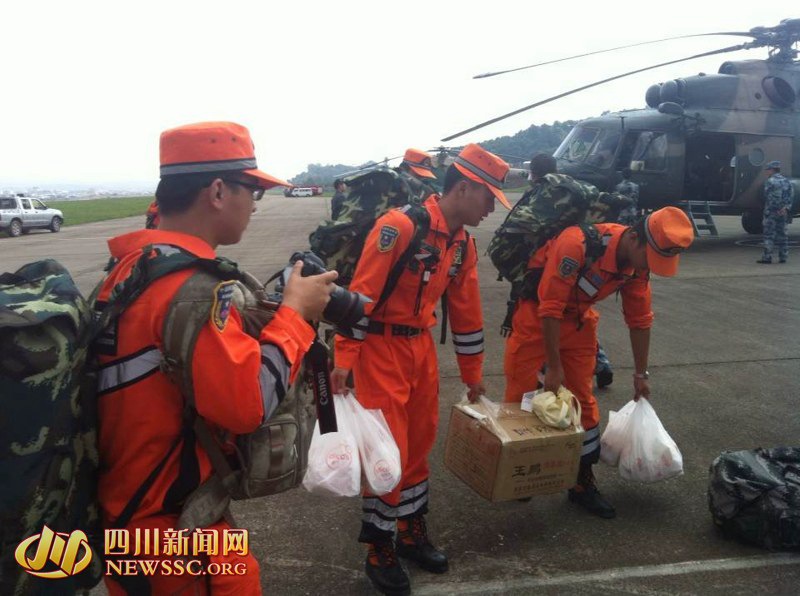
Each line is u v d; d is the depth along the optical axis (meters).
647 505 3.07
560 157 12.45
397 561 2.42
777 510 2.58
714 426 3.98
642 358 3.06
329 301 1.49
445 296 2.74
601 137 11.80
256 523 2.95
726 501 2.69
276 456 1.38
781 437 3.82
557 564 2.59
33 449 1.08
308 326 1.40
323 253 2.97
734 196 12.64
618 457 3.04
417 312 2.37
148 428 1.30
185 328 1.20
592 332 2.98
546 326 2.79
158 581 1.37
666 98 12.24
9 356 1.05
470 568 2.58
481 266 10.81
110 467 1.33
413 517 2.57
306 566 2.60
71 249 16.16
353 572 2.56
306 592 2.43
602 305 7.55
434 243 2.38
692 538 2.77
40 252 15.52
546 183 2.96
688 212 12.34
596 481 3.33
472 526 2.90
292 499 3.18
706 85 12.43
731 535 2.73
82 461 1.27
